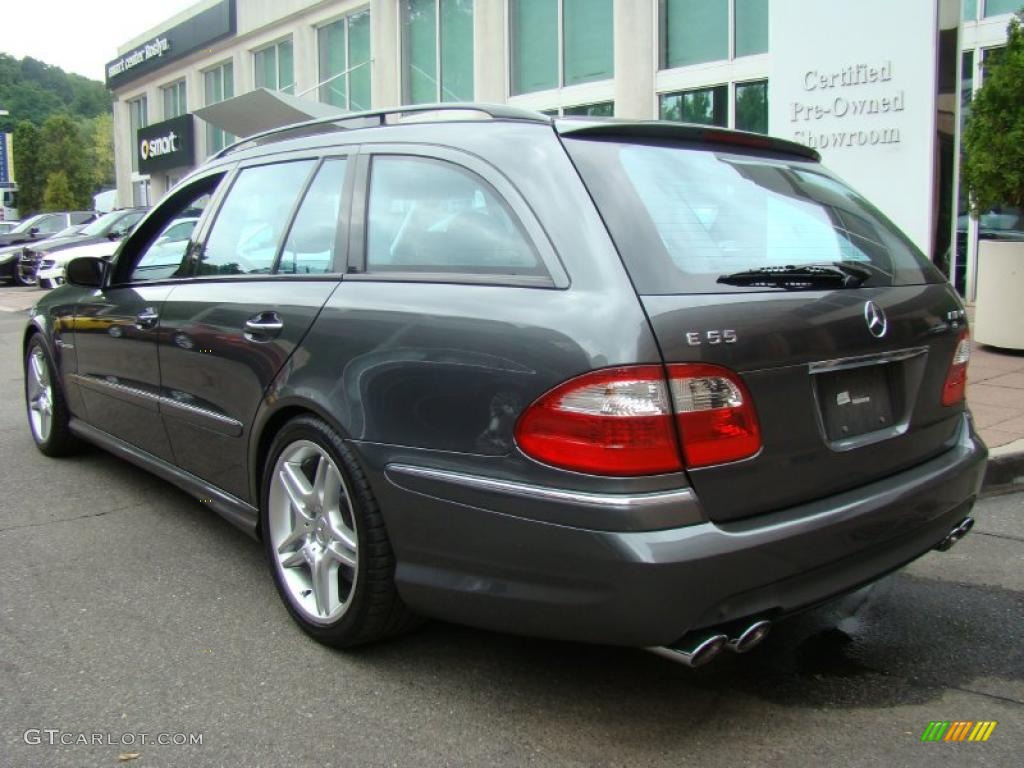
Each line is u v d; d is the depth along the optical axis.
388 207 3.07
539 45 14.54
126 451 4.54
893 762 2.50
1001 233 10.31
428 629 3.29
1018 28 7.66
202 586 3.65
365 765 2.47
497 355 2.50
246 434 3.41
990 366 7.66
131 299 4.28
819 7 9.05
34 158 61.72
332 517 3.06
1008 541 4.23
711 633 2.35
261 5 21.67
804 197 3.08
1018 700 2.84
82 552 4.01
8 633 3.23
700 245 2.57
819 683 2.94
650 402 2.28
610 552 2.26
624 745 2.57
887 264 3.05
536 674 2.97
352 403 2.86
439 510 2.60
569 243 2.50
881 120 8.76
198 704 2.78
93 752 2.52
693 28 12.18
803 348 2.52
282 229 3.50
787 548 2.40
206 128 26.00
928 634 3.30
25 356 5.73
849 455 2.65
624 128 2.81
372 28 17.84
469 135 2.94
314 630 3.12
